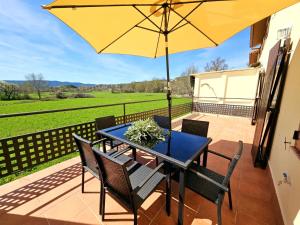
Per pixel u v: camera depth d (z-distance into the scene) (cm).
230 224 149
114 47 216
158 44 233
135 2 140
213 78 712
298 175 130
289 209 135
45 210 161
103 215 150
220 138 388
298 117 151
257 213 162
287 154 166
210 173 164
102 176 138
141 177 156
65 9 133
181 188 138
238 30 180
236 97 659
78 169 236
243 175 228
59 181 207
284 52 211
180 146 165
